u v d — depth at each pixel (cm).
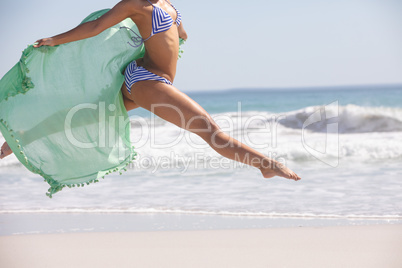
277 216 788
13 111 531
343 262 523
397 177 1106
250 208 847
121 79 575
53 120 553
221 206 866
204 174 1203
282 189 1004
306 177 1138
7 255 577
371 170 1215
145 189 1035
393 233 655
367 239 624
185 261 539
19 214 834
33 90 541
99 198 955
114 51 570
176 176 1183
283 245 602
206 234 668
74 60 559
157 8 527
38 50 527
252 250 581
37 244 626
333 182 1067
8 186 1100
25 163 536
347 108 2088
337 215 784
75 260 551
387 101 4381
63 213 838
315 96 5947
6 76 520
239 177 1152
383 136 1809
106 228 727
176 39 543
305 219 764
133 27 573
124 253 578
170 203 899
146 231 694
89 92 566
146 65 543
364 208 828
